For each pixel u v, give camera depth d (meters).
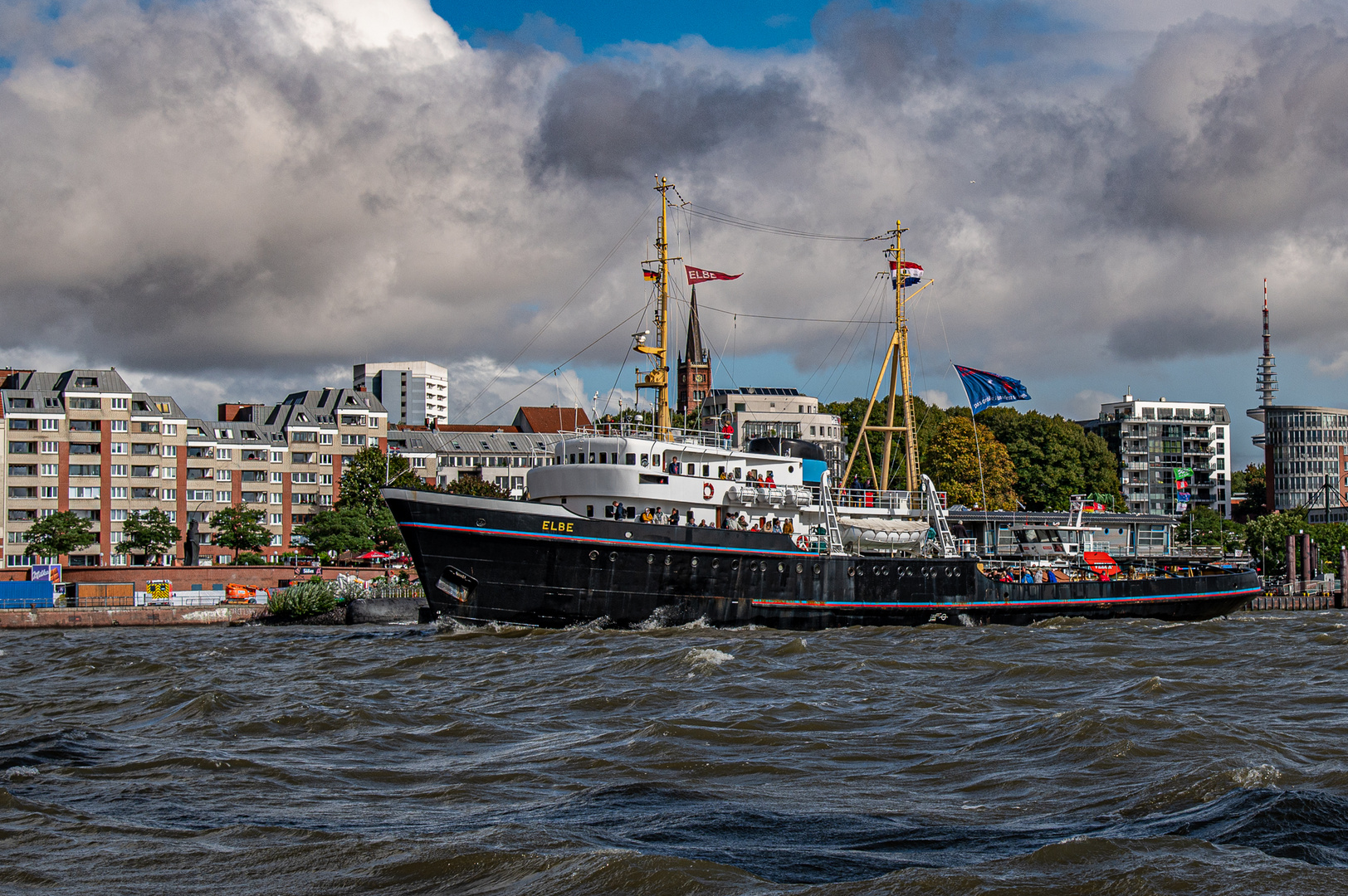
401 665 51.47
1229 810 24.47
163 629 91.56
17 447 149.88
